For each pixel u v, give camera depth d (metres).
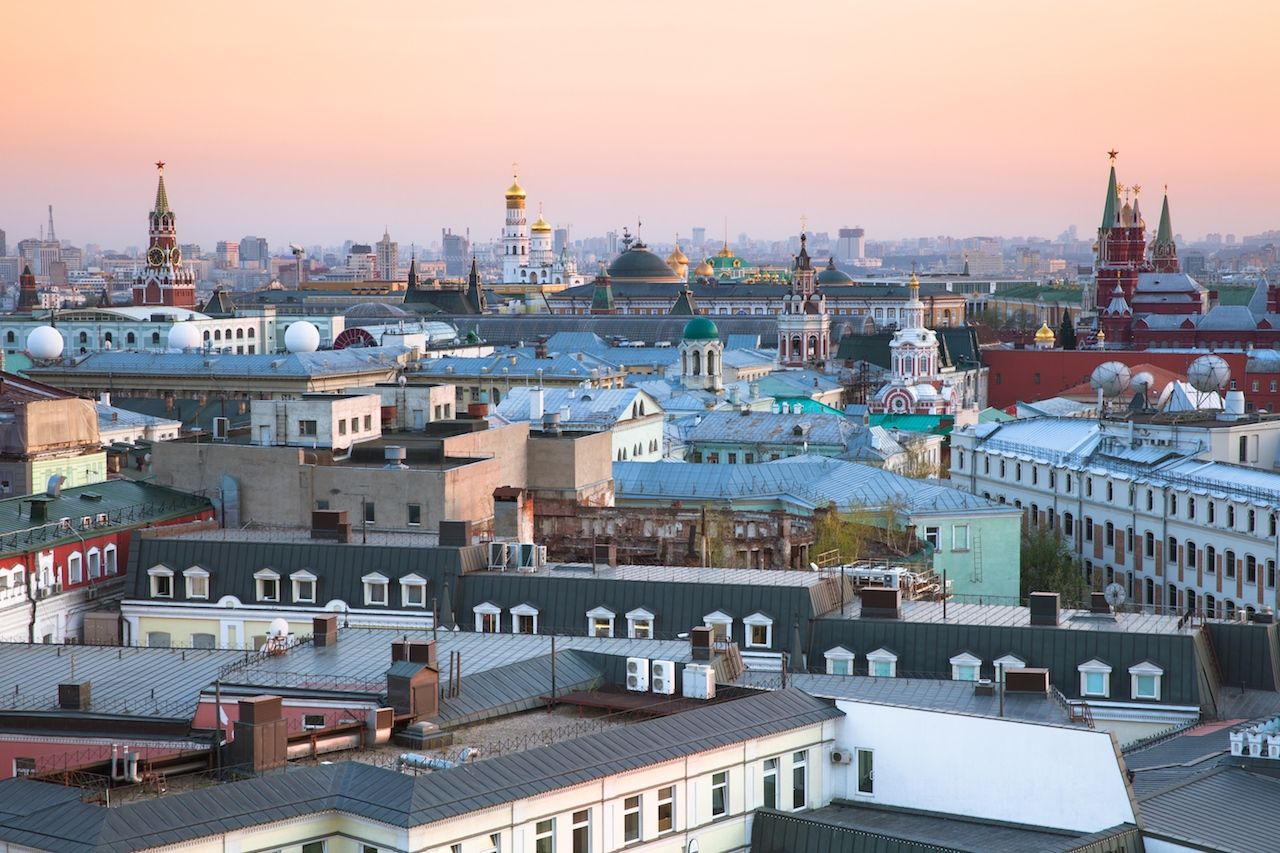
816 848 100.19
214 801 89.25
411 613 153.62
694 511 194.50
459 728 106.69
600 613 147.38
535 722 108.69
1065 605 186.75
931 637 137.75
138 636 161.50
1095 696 133.38
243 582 159.75
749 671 125.19
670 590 147.00
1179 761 114.94
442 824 89.19
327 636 125.62
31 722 117.00
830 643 140.38
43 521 165.12
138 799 92.19
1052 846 96.69
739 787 102.94
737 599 144.25
